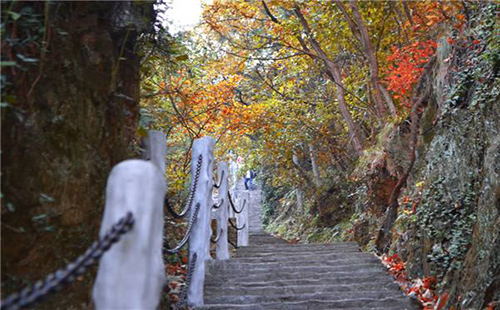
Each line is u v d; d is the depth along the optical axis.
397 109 12.15
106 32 4.02
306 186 18.12
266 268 7.91
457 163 7.21
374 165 10.88
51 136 3.40
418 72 9.39
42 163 3.31
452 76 8.11
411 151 9.14
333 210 16.70
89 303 3.62
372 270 7.78
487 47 6.96
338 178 16.50
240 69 14.38
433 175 7.77
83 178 3.64
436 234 7.30
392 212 10.02
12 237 3.12
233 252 11.66
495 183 5.90
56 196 3.40
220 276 7.32
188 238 6.25
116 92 4.15
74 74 3.64
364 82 12.79
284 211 22.00
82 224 3.61
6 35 3.15
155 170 2.35
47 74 3.43
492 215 5.83
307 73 14.69
